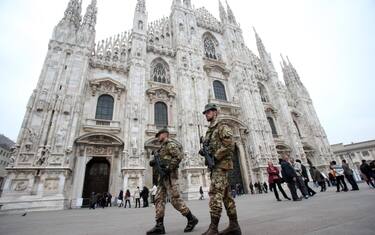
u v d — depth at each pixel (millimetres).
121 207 20031
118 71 29562
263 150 33500
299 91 47969
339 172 14172
